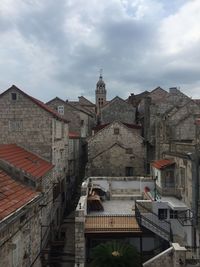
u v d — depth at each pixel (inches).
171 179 1160.8
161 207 1021.8
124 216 1045.8
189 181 954.1
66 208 1547.7
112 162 1641.2
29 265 690.8
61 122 1387.8
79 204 955.3
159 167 1171.3
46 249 866.8
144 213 1016.9
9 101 1147.3
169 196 1152.8
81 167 2128.4
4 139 1143.6
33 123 1142.3
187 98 1873.8
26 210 628.1
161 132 1476.4
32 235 724.7
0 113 1146.7
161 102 1847.9
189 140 1316.4
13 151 1004.6
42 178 894.4
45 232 929.5
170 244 947.3
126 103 2140.7
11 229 558.6
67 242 1122.7
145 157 1656.0
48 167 1051.3
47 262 878.4
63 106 2075.5
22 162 917.8
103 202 1293.1
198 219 856.3
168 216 1018.7
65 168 1510.8
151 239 1011.9
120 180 1385.3
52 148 1151.0
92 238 967.0
